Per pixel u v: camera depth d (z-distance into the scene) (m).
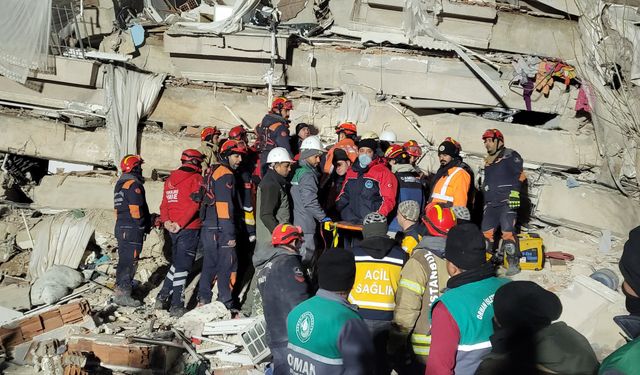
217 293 8.80
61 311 7.98
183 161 8.55
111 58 10.71
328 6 10.89
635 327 3.48
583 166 10.23
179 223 8.34
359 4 10.61
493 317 3.94
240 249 8.97
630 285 3.53
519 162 8.89
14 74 10.54
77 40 10.91
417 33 10.35
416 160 9.45
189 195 8.38
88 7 10.88
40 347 7.50
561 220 10.06
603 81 9.92
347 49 10.61
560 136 10.24
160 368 7.22
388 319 5.62
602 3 9.94
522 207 10.20
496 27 10.33
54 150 10.88
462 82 10.37
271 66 10.59
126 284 8.66
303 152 8.38
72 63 10.55
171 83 10.88
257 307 7.85
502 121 10.48
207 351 7.46
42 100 10.87
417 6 10.27
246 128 10.86
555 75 10.15
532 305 3.47
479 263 4.17
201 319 7.93
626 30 9.80
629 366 3.02
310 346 4.04
